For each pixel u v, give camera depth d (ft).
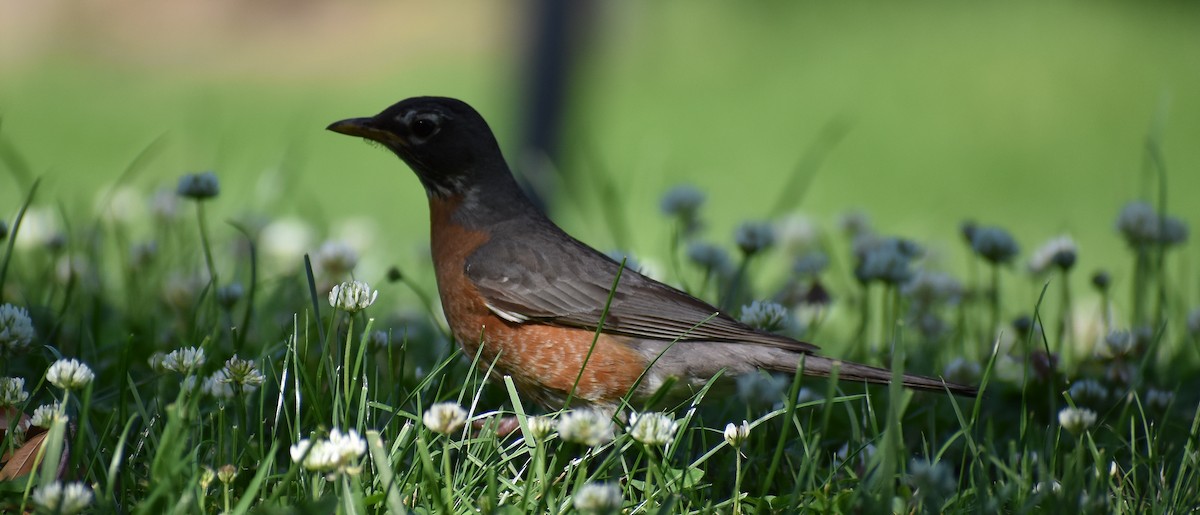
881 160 79.41
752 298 34.83
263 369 24.14
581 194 59.62
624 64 102.99
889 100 93.76
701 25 115.65
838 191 72.64
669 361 26.53
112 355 28.27
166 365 21.65
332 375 22.45
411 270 45.44
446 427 19.45
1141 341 29.78
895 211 68.44
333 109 85.51
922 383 23.61
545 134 59.31
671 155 77.30
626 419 26.50
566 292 27.02
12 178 62.90
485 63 97.86
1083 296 48.29
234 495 20.27
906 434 25.94
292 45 103.09
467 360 28.63
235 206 51.29
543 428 19.84
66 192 60.64
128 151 72.84
